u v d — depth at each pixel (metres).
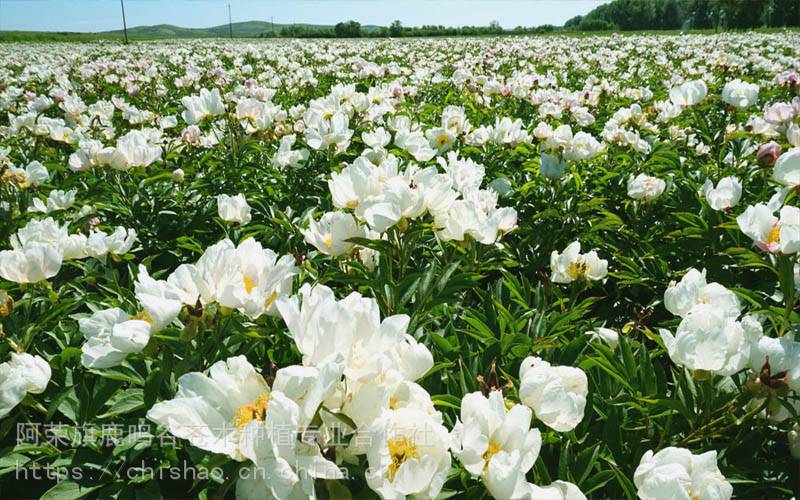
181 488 2.12
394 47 26.48
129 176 5.03
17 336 2.64
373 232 2.77
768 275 4.08
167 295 1.84
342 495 1.57
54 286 3.65
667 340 2.09
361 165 2.80
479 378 1.94
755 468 2.30
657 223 4.86
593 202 4.91
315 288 1.71
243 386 1.57
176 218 4.86
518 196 5.33
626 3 91.19
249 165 5.64
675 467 1.74
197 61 18.22
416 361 1.74
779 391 1.99
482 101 8.62
